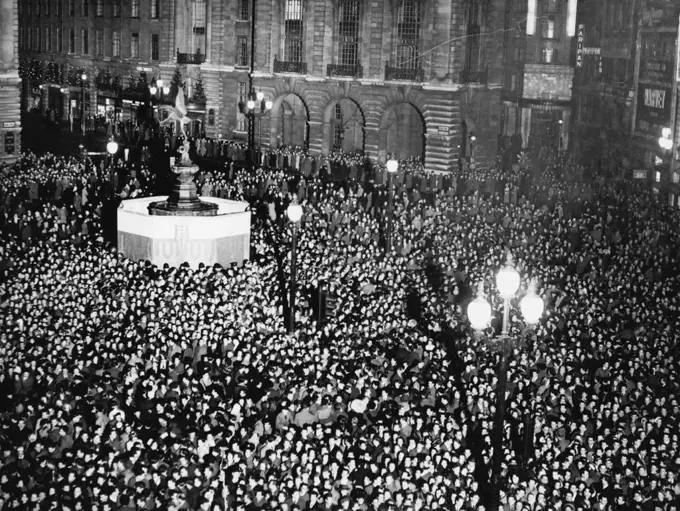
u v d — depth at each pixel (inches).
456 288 1577.3
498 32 3144.7
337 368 1200.8
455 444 1023.6
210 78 3572.8
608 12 3548.2
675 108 2733.8
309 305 1501.0
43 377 1133.1
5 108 2827.3
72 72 4335.6
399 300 1508.4
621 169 3137.3
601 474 998.4
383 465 979.9
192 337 1272.1
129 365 1180.5
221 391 1152.8
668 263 1839.3
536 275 1649.9
